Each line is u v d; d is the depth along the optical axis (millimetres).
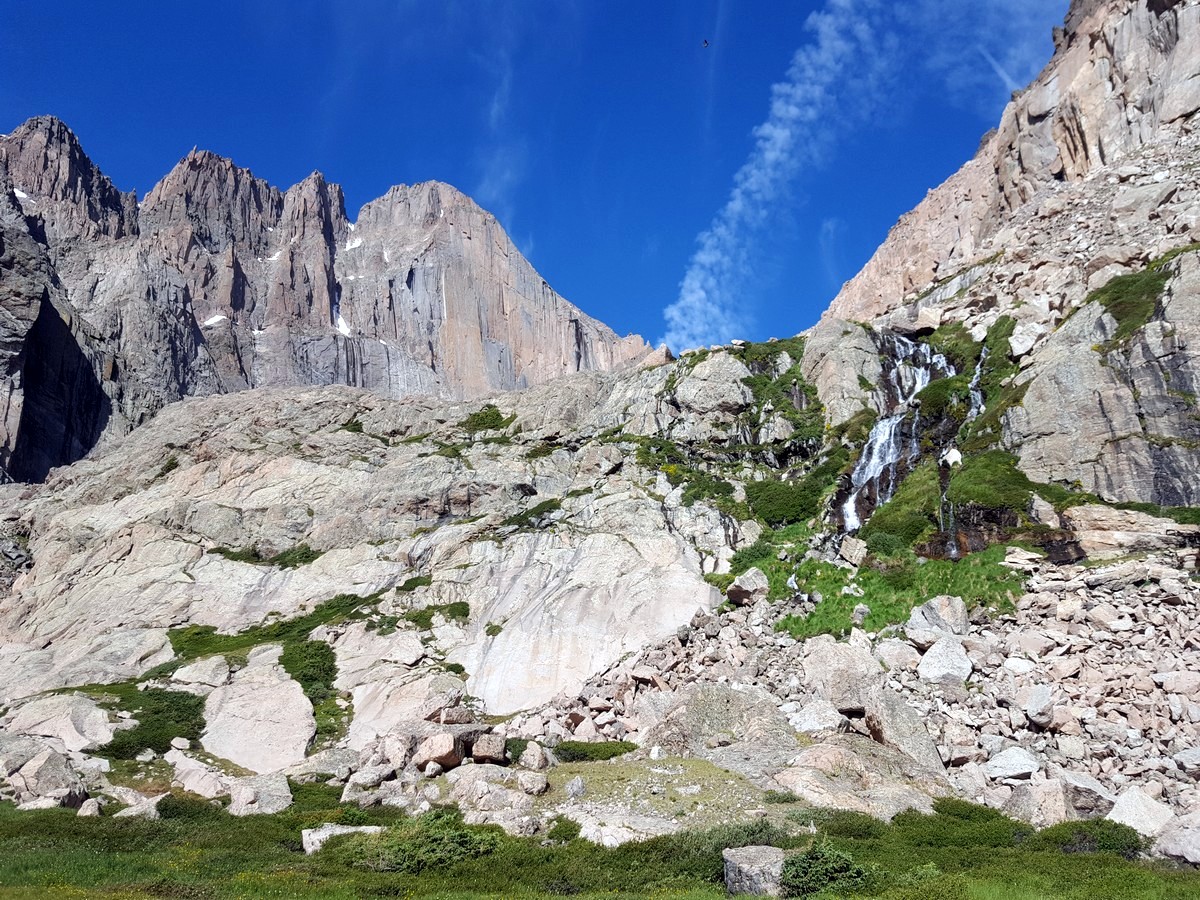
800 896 25359
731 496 61031
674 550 55062
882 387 68000
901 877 26031
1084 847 28938
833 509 57156
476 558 59844
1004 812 32188
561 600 53188
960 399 61094
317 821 34906
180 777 42656
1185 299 50281
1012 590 43938
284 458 74688
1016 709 36844
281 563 66250
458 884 27906
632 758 38188
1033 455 51688
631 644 49812
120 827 34250
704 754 37875
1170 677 35562
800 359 74562
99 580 66375
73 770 40844
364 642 54969
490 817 33188
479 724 43250
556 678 49250
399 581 61625
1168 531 43812
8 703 53562
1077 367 52219
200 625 61812
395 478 69875
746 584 50531
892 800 32469
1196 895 24016
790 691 42031
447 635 54625
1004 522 48562
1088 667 37812
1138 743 33875
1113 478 47844
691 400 71062
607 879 27891
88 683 55031
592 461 67562
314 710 49750
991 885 24953
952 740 36156
